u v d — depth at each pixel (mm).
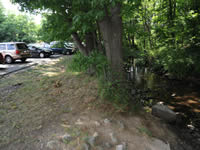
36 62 11617
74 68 4949
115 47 4121
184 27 8586
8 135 2629
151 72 11148
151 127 3535
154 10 12039
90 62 4422
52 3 3627
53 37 4555
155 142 2932
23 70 8320
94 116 3463
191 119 4512
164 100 5941
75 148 2387
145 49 12625
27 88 5152
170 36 10406
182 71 8406
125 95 3922
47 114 3436
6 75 7047
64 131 2818
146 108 4895
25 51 11617
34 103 3992
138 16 11500
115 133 2900
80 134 2738
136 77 9508
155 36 11695
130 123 3396
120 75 4082
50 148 2365
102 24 3980
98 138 2676
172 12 11133
